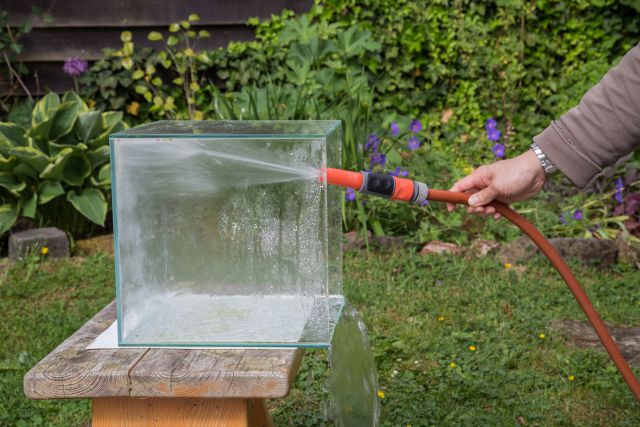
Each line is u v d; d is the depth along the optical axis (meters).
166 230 1.61
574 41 5.88
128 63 5.48
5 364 2.95
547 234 4.50
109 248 4.60
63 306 3.61
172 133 1.53
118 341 1.64
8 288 3.80
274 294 1.62
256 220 1.59
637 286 3.84
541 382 2.78
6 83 5.68
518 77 5.79
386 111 5.77
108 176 4.73
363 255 4.23
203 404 1.59
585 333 3.29
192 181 1.56
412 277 3.88
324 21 5.67
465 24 5.80
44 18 5.56
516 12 5.78
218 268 1.63
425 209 4.51
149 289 1.64
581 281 3.90
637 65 1.54
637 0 5.64
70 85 5.77
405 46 5.82
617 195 4.54
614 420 2.54
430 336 3.18
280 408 2.64
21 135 4.70
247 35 5.86
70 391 1.53
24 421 2.57
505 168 1.70
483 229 4.54
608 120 1.59
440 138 6.02
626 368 1.76
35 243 4.26
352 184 1.61
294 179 1.55
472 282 3.82
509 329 3.29
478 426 2.48
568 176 1.66
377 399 1.96
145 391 1.53
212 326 1.63
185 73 5.79
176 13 5.75
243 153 1.52
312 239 1.58
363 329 1.95
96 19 5.69
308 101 5.09
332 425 2.48
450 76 5.88
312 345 1.61
